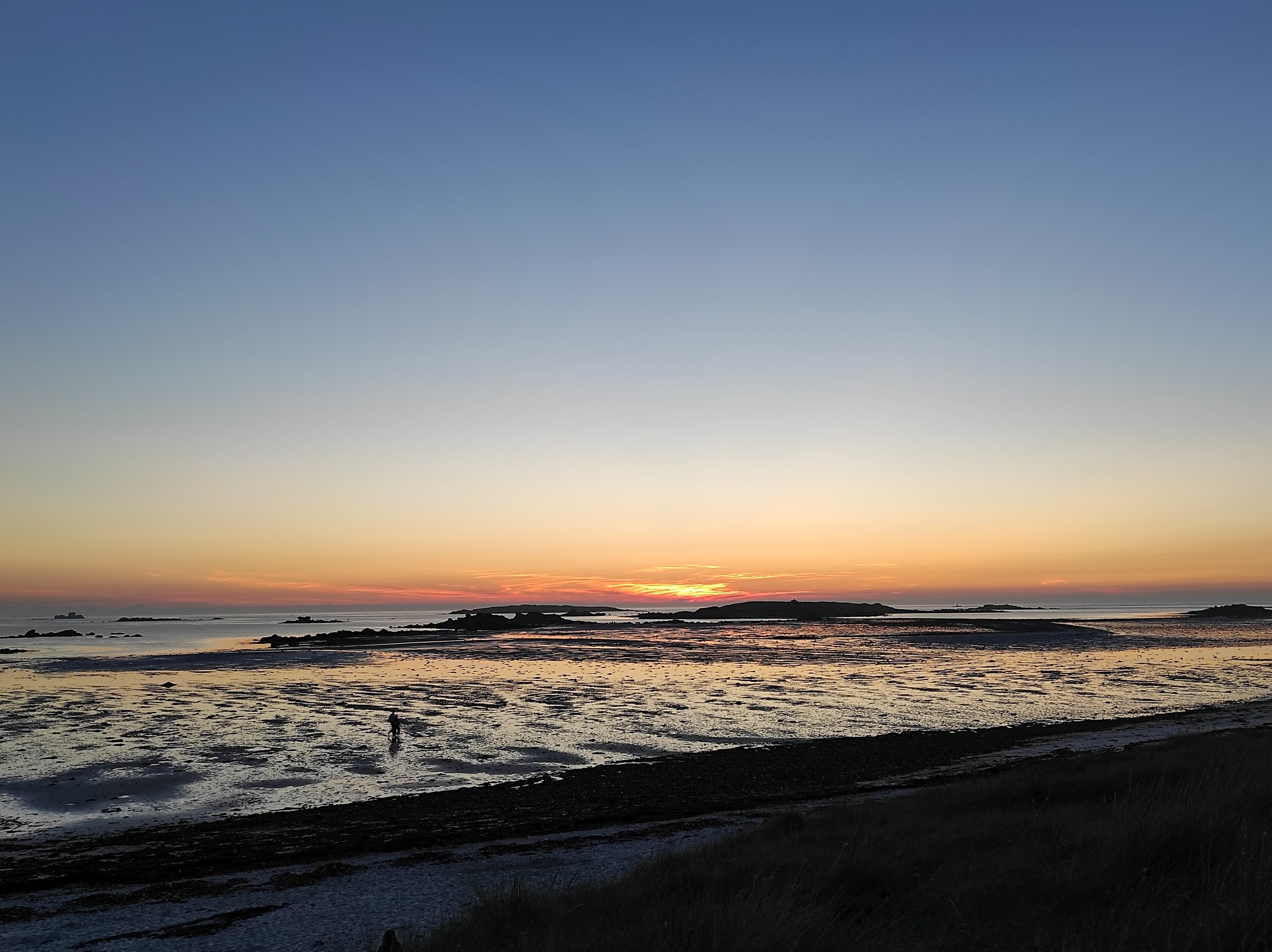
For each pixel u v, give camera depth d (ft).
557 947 28.89
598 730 126.31
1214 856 34.78
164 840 65.92
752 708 153.28
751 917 28.71
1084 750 105.19
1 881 53.67
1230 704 161.89
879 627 566.77
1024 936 28.50
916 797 68.39
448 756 104.78
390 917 43.42
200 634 559.79
